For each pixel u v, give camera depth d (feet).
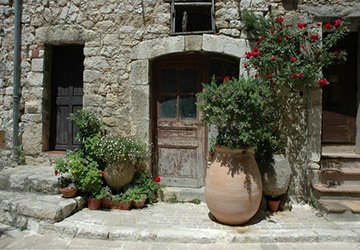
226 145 11.43
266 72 13.12
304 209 13.14
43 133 15.84
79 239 10.65
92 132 14.16
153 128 15.15
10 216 12.02
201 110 11.42
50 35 15.26
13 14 15.79
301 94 13.60
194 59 14.80
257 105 10.78
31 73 15.62
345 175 13.41
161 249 9.91
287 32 12.54
